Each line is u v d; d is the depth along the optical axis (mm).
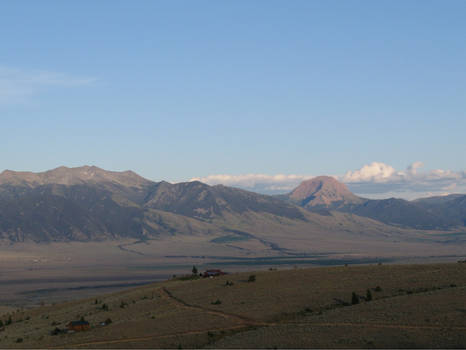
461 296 88500
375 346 71250
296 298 105875
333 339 75438
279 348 74188
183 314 105375
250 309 101875
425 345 69562
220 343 81938
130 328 99438
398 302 90000
